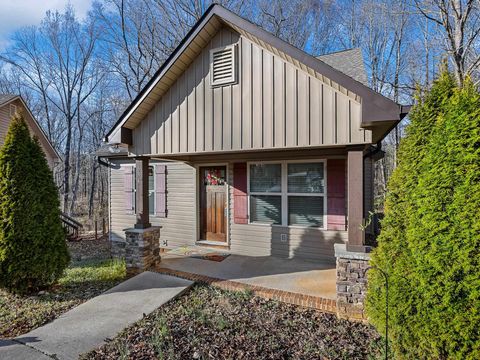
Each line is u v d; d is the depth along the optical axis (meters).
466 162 2.49
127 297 4.72
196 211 8.41
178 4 15.28
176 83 5.75
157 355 3.11
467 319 2.34
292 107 4.66
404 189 2.98
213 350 3.21
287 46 4.39
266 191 7.34
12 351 3.23
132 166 9.38
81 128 22.48
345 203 6.49
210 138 5.43
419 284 2.64
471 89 2.67
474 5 7.89
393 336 2.77
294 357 3.11
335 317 4.12
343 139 4.31
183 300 4.71
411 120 3.09
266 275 5.71
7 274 4.81
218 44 5.32
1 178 4.96
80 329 3.72
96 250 10.55
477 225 2.37
